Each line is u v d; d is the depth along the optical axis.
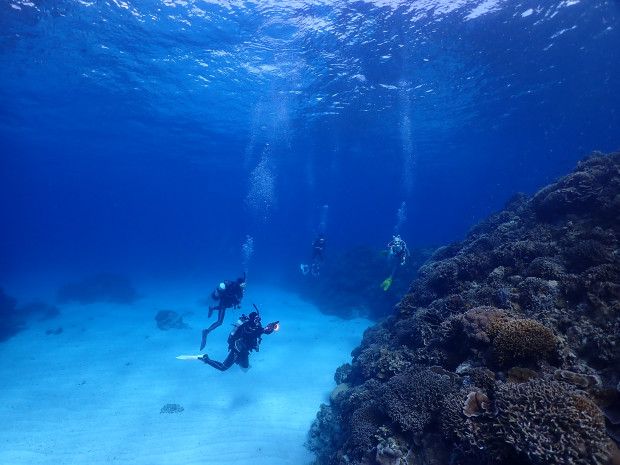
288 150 37.06
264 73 16.92
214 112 23.34
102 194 111.31
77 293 24.41
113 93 19.58
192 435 8.07
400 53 14.82
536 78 19.25
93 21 12.52
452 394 4.31
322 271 24.73
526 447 3.08
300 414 9.04
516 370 4.03
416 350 6.48
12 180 80.00
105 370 11.85
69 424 8.49
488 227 11.04
